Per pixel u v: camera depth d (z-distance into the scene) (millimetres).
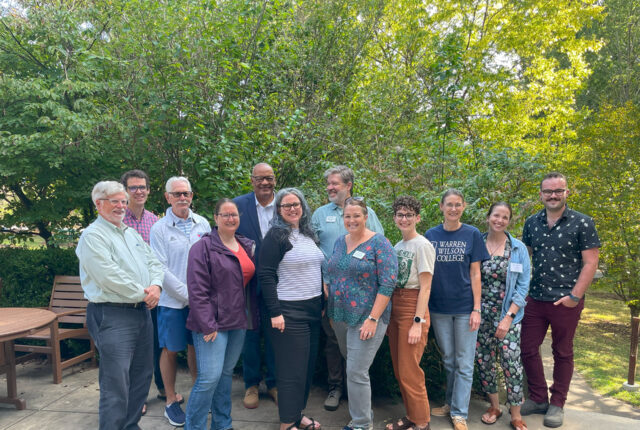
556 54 14953
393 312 2928
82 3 5641
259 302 3105
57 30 5117
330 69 6695
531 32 10320
